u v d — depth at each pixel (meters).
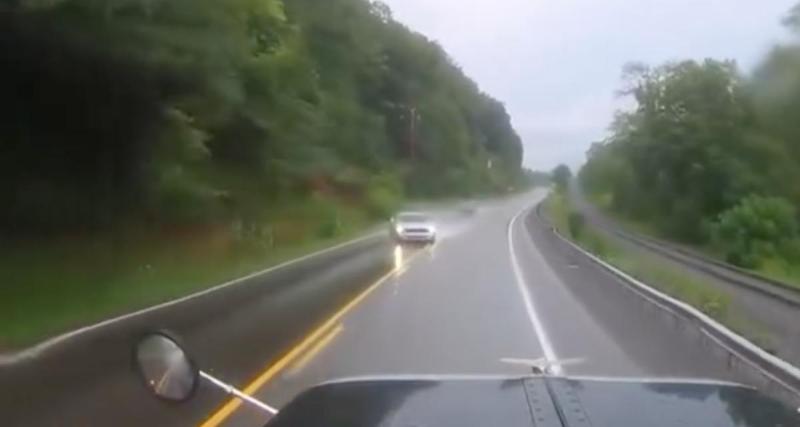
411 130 131.25
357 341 20.14
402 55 133.88
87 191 25.00
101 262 24.88
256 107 35.00
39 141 23.55
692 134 115.75
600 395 3.78
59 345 9.54
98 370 10.28
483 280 35.91
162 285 24.34
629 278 23.38
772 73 82.94
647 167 126.06
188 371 5.51
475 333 21.41
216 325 14.75
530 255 52.09
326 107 61.62
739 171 110.69
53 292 20.80
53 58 20.08
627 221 141.75
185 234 30.45
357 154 80.69
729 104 113.50
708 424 3.46
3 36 18.83
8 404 8.45
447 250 56.19
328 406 3.76
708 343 14.74
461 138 163.75
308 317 22.55
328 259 27.34
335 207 60.97
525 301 28.44
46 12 17.62
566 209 141.88
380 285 33.72
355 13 76.31
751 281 46.88
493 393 3.79
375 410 3.60
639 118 127.62
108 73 21.38
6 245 22.84
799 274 88.50
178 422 11.48
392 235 58.97
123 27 19.08
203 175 32.22
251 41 31.75
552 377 4.08
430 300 28.70
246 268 31.52
